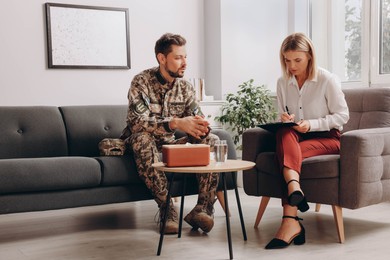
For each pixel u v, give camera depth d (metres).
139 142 2.61
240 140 4.31
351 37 4.17
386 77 3.82
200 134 2.46
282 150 2.37
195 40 4.46
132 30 4.11
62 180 2.50
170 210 2.62
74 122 3.22
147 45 4.18
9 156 2.99
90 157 2.92
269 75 4.62
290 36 2.58
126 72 4.08
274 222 2.81
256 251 2.22
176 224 2.58
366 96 2.89
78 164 2.56
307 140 2.55
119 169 2.65
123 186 2.70
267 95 4.24
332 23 4.35
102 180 2.63
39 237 2.59
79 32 3.84
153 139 2.70
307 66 2.63
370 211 3.07
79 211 3.31
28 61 3.67
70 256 2.21
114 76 4.02
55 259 2.17
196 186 2.82
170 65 2.70
